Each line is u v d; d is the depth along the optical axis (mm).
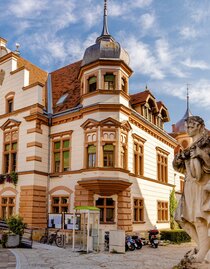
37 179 23469
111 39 25547
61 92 28156
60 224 20688
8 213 24453
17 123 25266
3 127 26453
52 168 24438
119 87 22922
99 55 23375
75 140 23578
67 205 22875
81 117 23547
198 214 6031
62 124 24625
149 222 25844
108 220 21438
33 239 22047
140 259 14312
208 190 5887
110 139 21922
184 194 6445
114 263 12781
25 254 15156
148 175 26750
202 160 6113
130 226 22219
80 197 22047
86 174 21906
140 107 27125
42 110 24812
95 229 17859
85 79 23828
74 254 15797
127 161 22766
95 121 22141
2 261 12781
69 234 21250
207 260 5875
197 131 6484
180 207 6473
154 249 19859
